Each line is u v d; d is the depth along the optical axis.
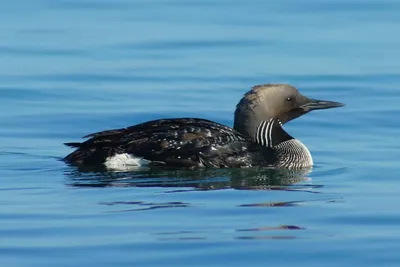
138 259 11.42
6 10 28.50
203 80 21.97
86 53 24.09
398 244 11.98
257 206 13.55
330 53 24.14
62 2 29.47
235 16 27.80
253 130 16.06
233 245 11.90
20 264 11.28
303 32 26.06
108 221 12.80
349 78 22.09
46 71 22.55
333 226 12.70
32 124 18.77
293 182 15.04
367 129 18.56
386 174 15.54
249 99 16.14
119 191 14.20
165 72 22.56
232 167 15.58
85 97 20.61
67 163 15.55
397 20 27.33
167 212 13.21
